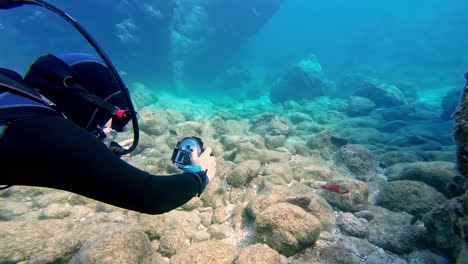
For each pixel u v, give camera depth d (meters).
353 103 13.56
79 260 2.48
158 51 17.00
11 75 0.65
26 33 14.48
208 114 14.60
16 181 0.53
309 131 10.12
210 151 1.07
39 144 0.51
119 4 14.04
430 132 9.06
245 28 20.17
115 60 16.39
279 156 6.29
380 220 3.85
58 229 3.41
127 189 0.60
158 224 3.84
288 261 2.97
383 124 10.74
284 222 3.10
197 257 2.77
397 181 4.58
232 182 4.93
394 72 30.16
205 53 19.72
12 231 3.13
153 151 7.37
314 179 5.39
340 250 3.11
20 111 0.56
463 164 2.31
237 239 3.60
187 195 0.82
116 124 0.87
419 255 3.12
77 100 0.76
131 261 2.53
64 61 0.83
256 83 22.80
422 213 3.96
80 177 0.54
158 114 9.49
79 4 13.66
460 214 2.41
